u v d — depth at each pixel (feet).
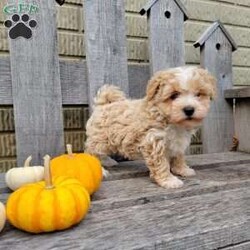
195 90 1.72
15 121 1.80
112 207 1.30
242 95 2.31
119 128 1.77
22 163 1.82
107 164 1.96
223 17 3.12
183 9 2.25
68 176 1.34
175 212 1.20
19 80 1.80
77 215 1.09
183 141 1.74
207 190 1.49
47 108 1.87
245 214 1.18
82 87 1.98
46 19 1.84
